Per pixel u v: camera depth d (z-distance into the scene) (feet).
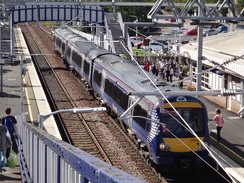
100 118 198.80
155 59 354.33
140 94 104.06
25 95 243.81
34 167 69.67
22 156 89.15
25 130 91.20
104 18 349.41
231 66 199.62
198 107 128.36
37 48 479.00
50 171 51.80
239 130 175.94
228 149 150.92
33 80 289.12
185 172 133.49
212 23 170.71
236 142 159.84
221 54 227.40
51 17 362.33
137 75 166.61
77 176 35.58
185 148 126.41
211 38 280.51
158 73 293.43
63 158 41.98
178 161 127.44
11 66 348.59
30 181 68.85
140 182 24.44
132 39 459.73
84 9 353.10
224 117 196.54
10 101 229.25
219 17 164.35
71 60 317.83
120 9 515.50
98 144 158.61
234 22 168.35
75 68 299.79
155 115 127.34
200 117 128.26
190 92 101.19
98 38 370.53
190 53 261.65
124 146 157.58
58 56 423.23
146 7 520.83
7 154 89.20
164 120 126.41
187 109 127.65
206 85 240.94
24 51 436.35
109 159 143.33
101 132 176.76
